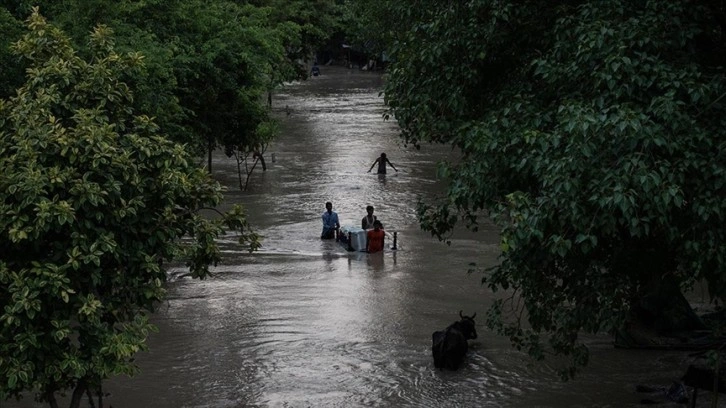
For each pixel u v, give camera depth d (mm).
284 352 22062
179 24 34188
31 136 12938
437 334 21344
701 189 12992
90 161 13016
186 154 14367
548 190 13484
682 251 13703
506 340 23016
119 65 14750
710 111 13633
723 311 21188
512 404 18828
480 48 15852
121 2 27594
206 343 22641
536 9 16000
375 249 32312
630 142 12773
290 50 68750
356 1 60594
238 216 15055
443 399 19203
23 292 12203
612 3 14742
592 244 12766
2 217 12391
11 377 12234
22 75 22438
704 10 14664
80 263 12844
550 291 15172
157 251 14109
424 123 16828
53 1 27766
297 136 63562
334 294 27031
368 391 19656
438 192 43312
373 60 118938
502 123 14680
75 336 19781
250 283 28219
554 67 14508
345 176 48062
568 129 12789
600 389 19703
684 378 19422
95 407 18594
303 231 35562
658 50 14180
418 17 17609
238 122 40500
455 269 29859
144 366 21078
